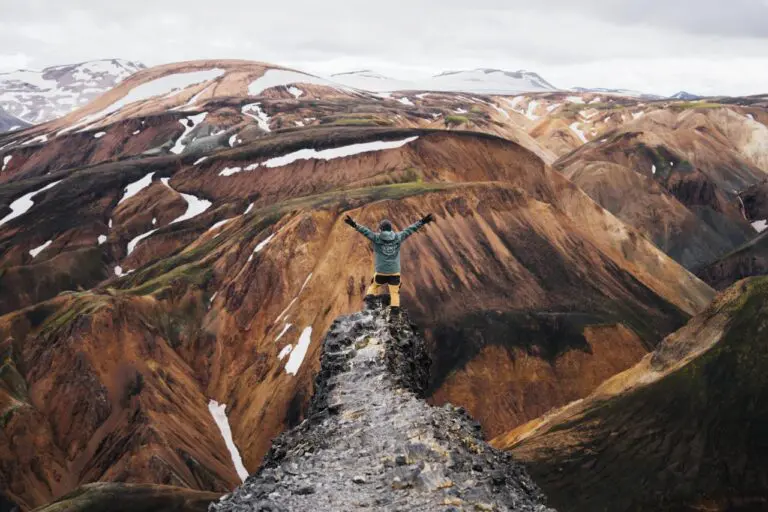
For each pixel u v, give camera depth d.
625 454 60.84
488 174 139.88
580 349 91.00
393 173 134.38
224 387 90.38
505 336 90.69
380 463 9.77
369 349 13.09
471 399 85.31
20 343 90.44
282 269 97.75
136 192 151.38
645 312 102.56
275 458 11.53
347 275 94.31
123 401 83.56
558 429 67.50
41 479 76.19
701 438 60.12
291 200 116.56
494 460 10.38
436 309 93.88
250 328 94.38
